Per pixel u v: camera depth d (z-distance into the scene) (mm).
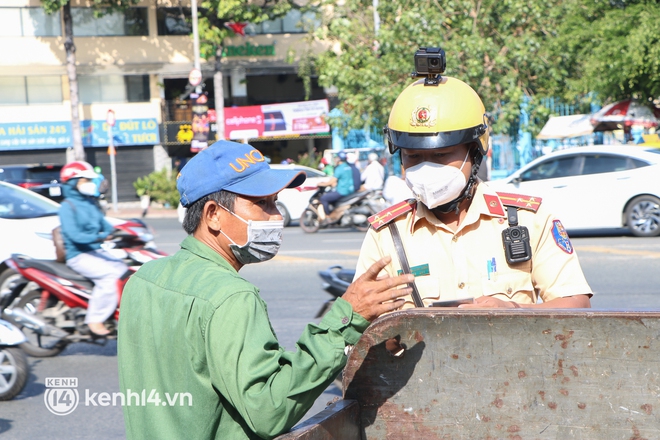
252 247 1903
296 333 6535
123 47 27875
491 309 1783
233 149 1922
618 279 8391
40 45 27234
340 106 19625
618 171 11875
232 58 28484
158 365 1808
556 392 1744
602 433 1723
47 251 7320
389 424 1841
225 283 1763
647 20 15352
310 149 29312
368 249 2412
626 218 11883
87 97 27922
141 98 28500
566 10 17250
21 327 6277
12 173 17500
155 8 27969
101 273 6043
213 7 26047
